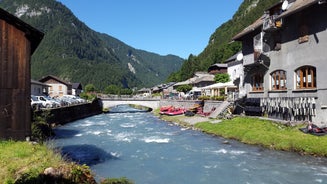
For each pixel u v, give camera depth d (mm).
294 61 29203
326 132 23750
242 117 35406
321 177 16719
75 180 11273
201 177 17578
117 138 32188
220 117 39156
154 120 54438
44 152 14164
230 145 26391
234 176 17547
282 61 31078
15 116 16516
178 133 35375
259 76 36094
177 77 162125
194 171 18828
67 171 11453
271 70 32969
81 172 11648
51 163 12383
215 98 49219
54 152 15234
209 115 42812
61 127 43062
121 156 23203
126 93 167250
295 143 22812
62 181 11023
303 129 25297
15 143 15578
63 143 28984
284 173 17656
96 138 32250
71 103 59500
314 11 26469
